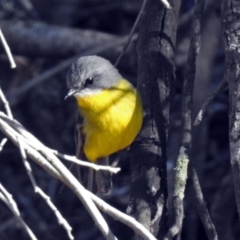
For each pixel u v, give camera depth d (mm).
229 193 11914
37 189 5805
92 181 10461
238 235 12969
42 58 14555
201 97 10945
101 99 9562
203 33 11258
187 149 7270
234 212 12391
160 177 8102
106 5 15523
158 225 7762
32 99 14945
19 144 5965
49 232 14156
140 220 7727
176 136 12344
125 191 13406
